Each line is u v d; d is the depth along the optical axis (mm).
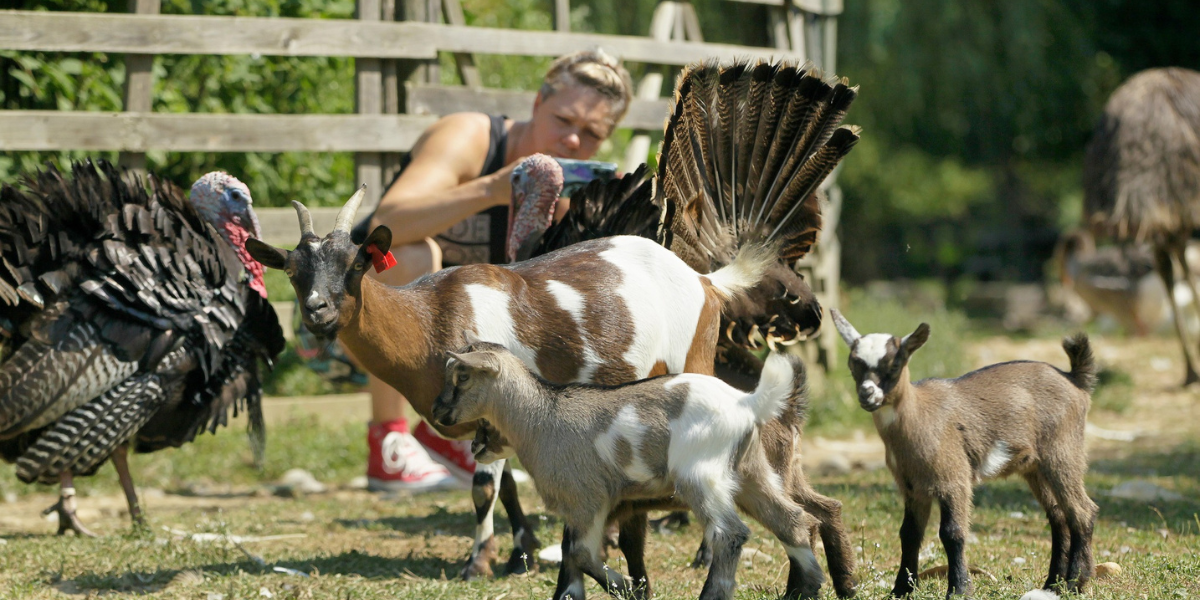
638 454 5062
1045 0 24906
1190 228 14867
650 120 12477
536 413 5195
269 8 12414
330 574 6418
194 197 7777
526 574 6473
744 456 5035
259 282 7855
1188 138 14578
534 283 5977
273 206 13227
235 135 10445
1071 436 5863
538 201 6926
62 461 7078
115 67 12125
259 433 8008
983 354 18688
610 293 5977
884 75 27922
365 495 9547
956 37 25766
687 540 7418
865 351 5523
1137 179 14523
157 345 7305
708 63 6992
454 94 11234
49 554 6910
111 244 7305
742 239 7059
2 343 7488
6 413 6969
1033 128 27797
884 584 6016
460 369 5215
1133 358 18156
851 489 8875
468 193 7258
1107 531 7383
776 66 6938
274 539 7605
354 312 5480
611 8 22844
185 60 12672
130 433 7270
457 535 7652
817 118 6906
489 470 6375
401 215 7414
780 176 7039
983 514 7957
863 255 37688
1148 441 11945
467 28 11219
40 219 7230
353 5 12789
